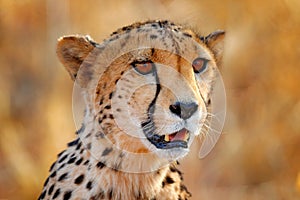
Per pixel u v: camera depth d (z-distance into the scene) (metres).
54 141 15.66
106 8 17.02
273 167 15.84
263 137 15.98
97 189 8.73
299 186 14.66
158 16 16.25
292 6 16.59
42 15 18.20
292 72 16.50
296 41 16.58
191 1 16.33
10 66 18.11
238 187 15.45
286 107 16.34
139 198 8.78
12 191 15.19
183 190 9.31
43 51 17.53
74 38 8.91
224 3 16.58
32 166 15.31
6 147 15.45
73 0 17.16
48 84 17.08
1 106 16.34
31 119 16.30
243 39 16.55
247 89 16.38
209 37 9.34
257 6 16.69
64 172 9.00
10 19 18.23
